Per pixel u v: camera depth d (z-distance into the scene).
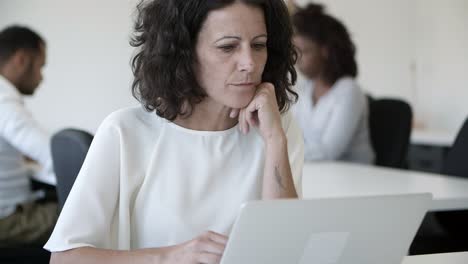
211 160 1.34
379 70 5.39
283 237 0.98
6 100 2.74
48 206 2.79
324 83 3.17
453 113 5.14
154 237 1.31
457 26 5.08
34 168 3.04
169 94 1.30
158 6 1.30
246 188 1.36
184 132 1.34
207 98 1.33
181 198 1.31
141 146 1.32
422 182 2.29
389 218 1.05
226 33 1.23
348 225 1.02
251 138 1.39
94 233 1.24
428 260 1.27
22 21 4.18
